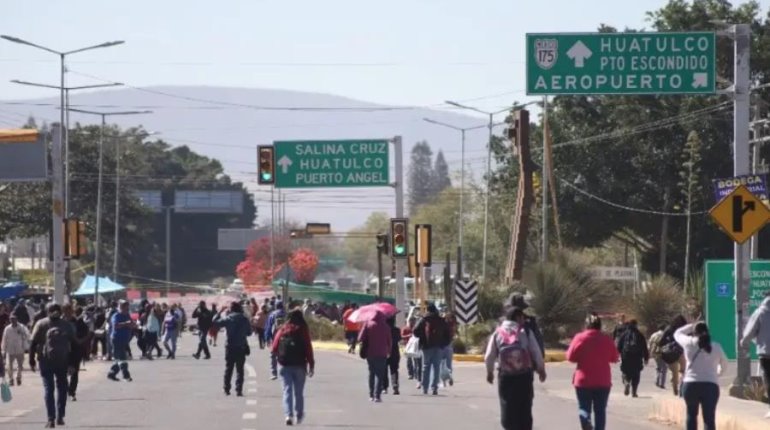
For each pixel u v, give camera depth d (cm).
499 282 12419
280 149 11250
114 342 7750
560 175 16550
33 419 5244
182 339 15712
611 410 5894
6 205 18300
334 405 5869
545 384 7731
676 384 6366
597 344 4112
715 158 15700
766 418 4528
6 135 9156
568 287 10688
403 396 6488
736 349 5922
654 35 6194
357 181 11256
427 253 9969
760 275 5997
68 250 9094
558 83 6200
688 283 13512
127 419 5156
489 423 5009
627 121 16300
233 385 7131
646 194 16325
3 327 8231
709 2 15888
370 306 6306
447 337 6631
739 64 6038
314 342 14238
